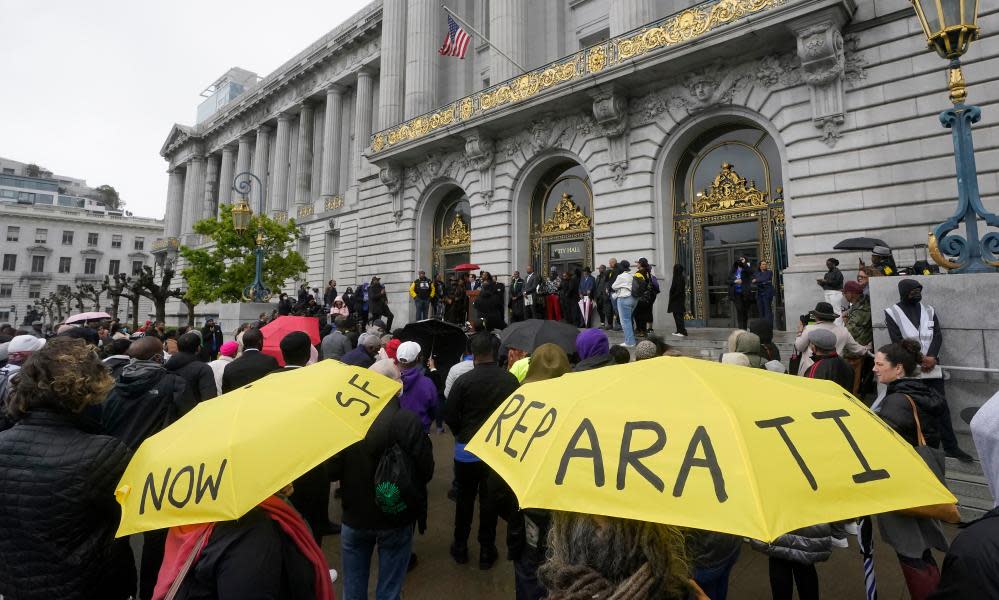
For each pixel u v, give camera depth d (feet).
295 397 7.36
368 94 110.83
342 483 10.99
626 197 51.16
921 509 9.36
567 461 4.65
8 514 6.75
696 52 43.88
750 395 4.94
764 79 42.83
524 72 60.70
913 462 4.59
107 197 374.43
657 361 5.70
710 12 42.88
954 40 18.89
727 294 47.67
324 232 111.24
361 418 7.52
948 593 4.51
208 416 6.88
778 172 44.91
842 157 38.63
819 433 4.59
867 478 4.31
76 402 7.30
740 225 47.34
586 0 69.67
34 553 6.73
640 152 50.42
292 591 6.61
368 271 81.56
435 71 77.56
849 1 37.37
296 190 128.67
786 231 42.06
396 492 10.13
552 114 57.06
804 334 19.29
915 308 18.22
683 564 4.79
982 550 4.38
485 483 14.47
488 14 82.53
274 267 79.00
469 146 63.82
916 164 35.83
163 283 85.92
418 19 77.51
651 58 46.19
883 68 37.37
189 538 6.03
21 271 225.15
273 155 148.25
